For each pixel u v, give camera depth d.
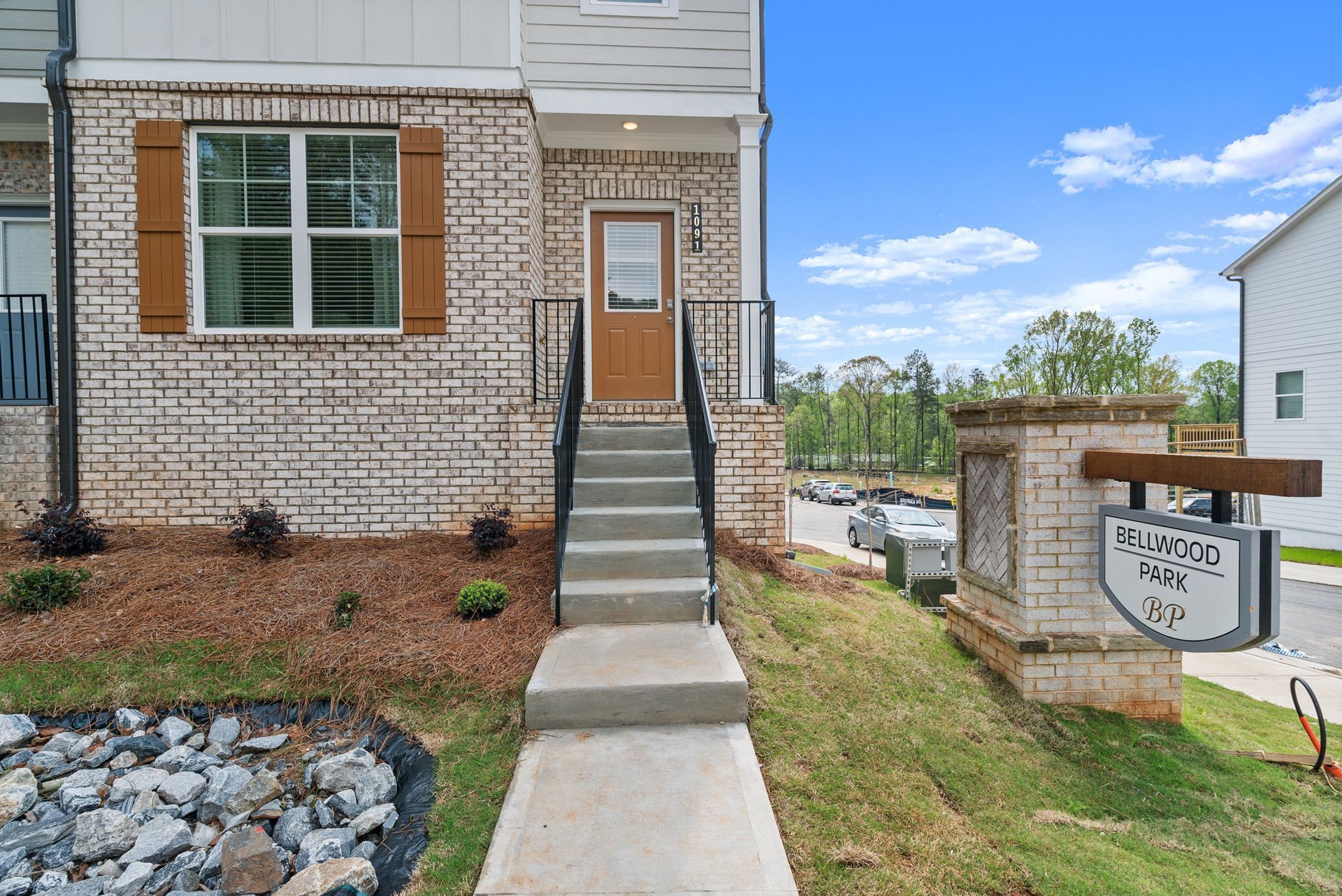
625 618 3.94
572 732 2.93
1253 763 3.42
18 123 5.85
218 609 3.91
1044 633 3.74
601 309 6.76
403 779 2.85
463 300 5.54
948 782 2.84
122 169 5.28
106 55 5.32
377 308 5.64
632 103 6.16
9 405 5.43
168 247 5.29
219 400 5.36
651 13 6.20
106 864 2.46
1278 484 2.58
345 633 3.70
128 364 5.29
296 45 5.46
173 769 2.97
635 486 4.86
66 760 3.04
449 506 5.53
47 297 5.45
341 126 5.52
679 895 1.96
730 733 2.92
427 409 5.52
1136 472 3.32
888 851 2.31
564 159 6.61
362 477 5.48
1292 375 14.35
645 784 2.51
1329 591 10.55
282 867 2.33
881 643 4.21
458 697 3.23
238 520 4.83
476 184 5.55
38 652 3.48
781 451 5.64
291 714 3.28
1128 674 3.72
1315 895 2.38
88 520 4.71
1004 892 2.16
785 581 5.16
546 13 6.11
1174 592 3.12
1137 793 3.02
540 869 2.06
